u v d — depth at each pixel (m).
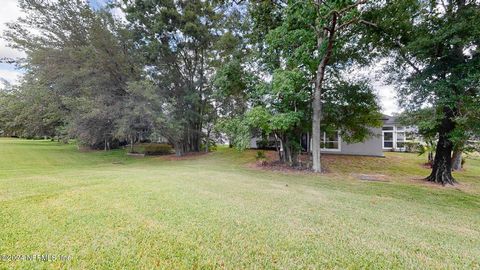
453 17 6.56
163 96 15.75
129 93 14.60
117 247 2.58
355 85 10.98
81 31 14.59
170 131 15.48
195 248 2.65
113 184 5.91
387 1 8.12
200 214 3.76
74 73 13.54
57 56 14.08
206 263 2.37
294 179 8.54
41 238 2.71
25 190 4.97
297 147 11.81
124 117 14.00
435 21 7.08
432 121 6.80
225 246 2.73
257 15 11.14
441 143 8.49
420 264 2.57
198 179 7.36
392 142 19.22
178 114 16.30
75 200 4.28
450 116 7.27
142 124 14.96
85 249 2.51
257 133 11.43
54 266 2.20
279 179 8.43
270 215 3.93
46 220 3.25
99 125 15.12
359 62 10.41
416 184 8.18
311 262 2.49
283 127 9.43
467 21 6.05
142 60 15.33
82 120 14.20
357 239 3.13
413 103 7.43
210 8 15.62
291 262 2.47
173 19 15.59
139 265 2.28
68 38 14.62
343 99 11.30
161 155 18.36
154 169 10.62
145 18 15.35
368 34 9.09
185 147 19.02
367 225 3.73
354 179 8.87
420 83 7.21
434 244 3.14
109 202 4.21
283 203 4.82
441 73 7.11
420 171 11.06
